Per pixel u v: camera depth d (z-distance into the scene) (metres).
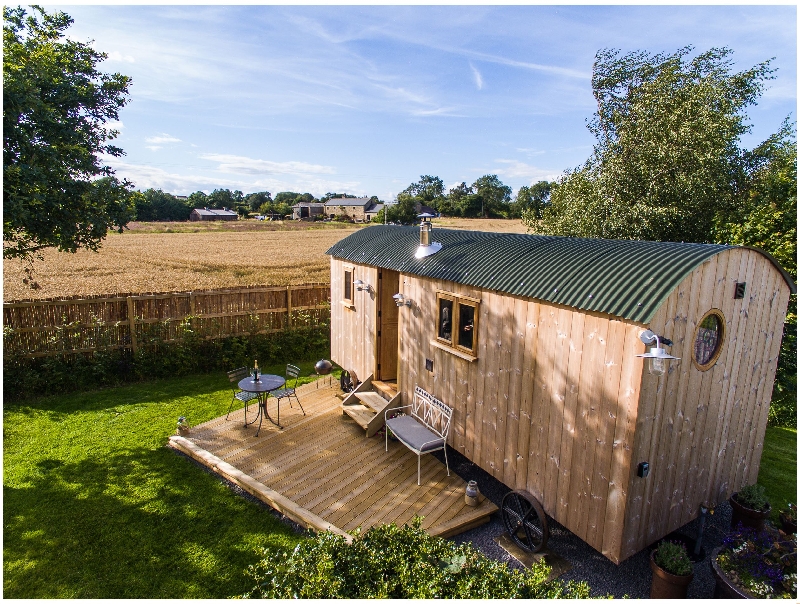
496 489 6.58
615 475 4.34
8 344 9.37
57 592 4.49
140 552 5.06
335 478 6.56
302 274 25.58
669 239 12.61
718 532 5.72
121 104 9.34
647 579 4.93
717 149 12.07
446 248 7.30
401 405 8.02
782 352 8.98
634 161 12.87
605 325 4.35
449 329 6.69
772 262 5.28
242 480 6.29
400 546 4.00
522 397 5.41
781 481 6.91
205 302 11.57
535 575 3.78
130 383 10.29
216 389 10.06
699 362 4.73
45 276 22.94
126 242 42.22
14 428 7.96
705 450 5.15
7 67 7.16
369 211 98.56
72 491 6.15
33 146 7.21
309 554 3.89
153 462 6.95
